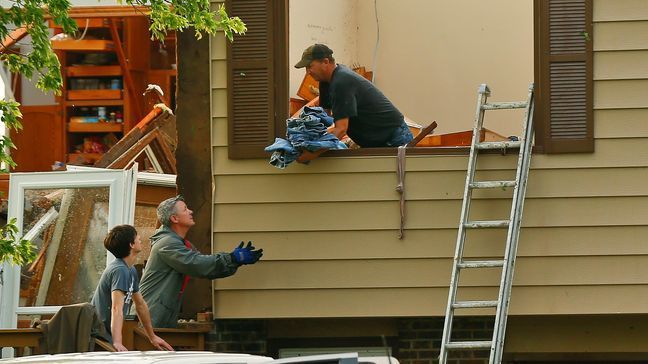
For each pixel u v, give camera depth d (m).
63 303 47.25
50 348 36.47
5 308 47.00
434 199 41.28
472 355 43.84
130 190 47.94
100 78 64.81
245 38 42.47
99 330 36.88
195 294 43.34
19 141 64.81
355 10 56.09
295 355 44.16
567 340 43.00
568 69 40.88
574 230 40.72
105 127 64.44
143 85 64.75
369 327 44.19
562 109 40.84
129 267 38.38
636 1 40.81
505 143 40.56
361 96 41.84
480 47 53.50
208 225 43.31
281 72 42.31
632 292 40.53
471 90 53.56
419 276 41.22
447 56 54.28
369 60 55.91
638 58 40.75
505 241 40.91
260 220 41.94
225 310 41.88
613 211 40.62
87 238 47.59
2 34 45.09
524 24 52.50
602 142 40.72
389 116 42.22
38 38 44.88
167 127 54.28
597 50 40.81
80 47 63.03
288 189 41.84
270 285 41.72
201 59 43.84
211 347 43.56
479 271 40.97
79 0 58.72
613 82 40.78
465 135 46.88
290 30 51.94
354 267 41.47
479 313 41.03
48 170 64.56
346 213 41.56
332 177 41.66
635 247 40.53
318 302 41.53
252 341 43.78
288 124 40.84
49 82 45.25
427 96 54.59
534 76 40.94
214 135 42.38
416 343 44.06
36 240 47.66
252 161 42.12
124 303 38.81
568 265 40.69
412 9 55.16
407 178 41.41
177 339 41.47
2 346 36.56
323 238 41.62
